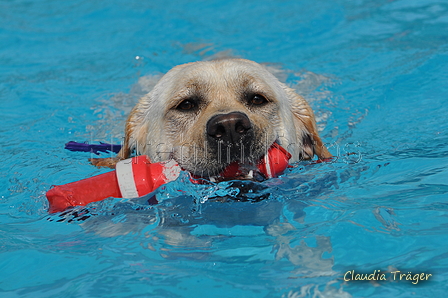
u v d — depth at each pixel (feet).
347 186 13.52
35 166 15.98
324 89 22.25
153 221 12.13
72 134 19.13
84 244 11.24
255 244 10.85
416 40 26.35
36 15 36.27
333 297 8.80
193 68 14.83
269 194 13.23
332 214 11.80
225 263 10.14
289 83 22.71
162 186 12.80
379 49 26.07
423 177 13.47
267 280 9.44
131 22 33.78
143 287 9.41
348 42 28.04
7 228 12.25
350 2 34.73
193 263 10.22
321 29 30.63
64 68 26.81
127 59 27.45
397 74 22.26
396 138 16.56
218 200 13.05
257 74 14.94
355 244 10.37
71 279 9.84
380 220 11.22
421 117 17.93
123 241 11.28
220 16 34.55
